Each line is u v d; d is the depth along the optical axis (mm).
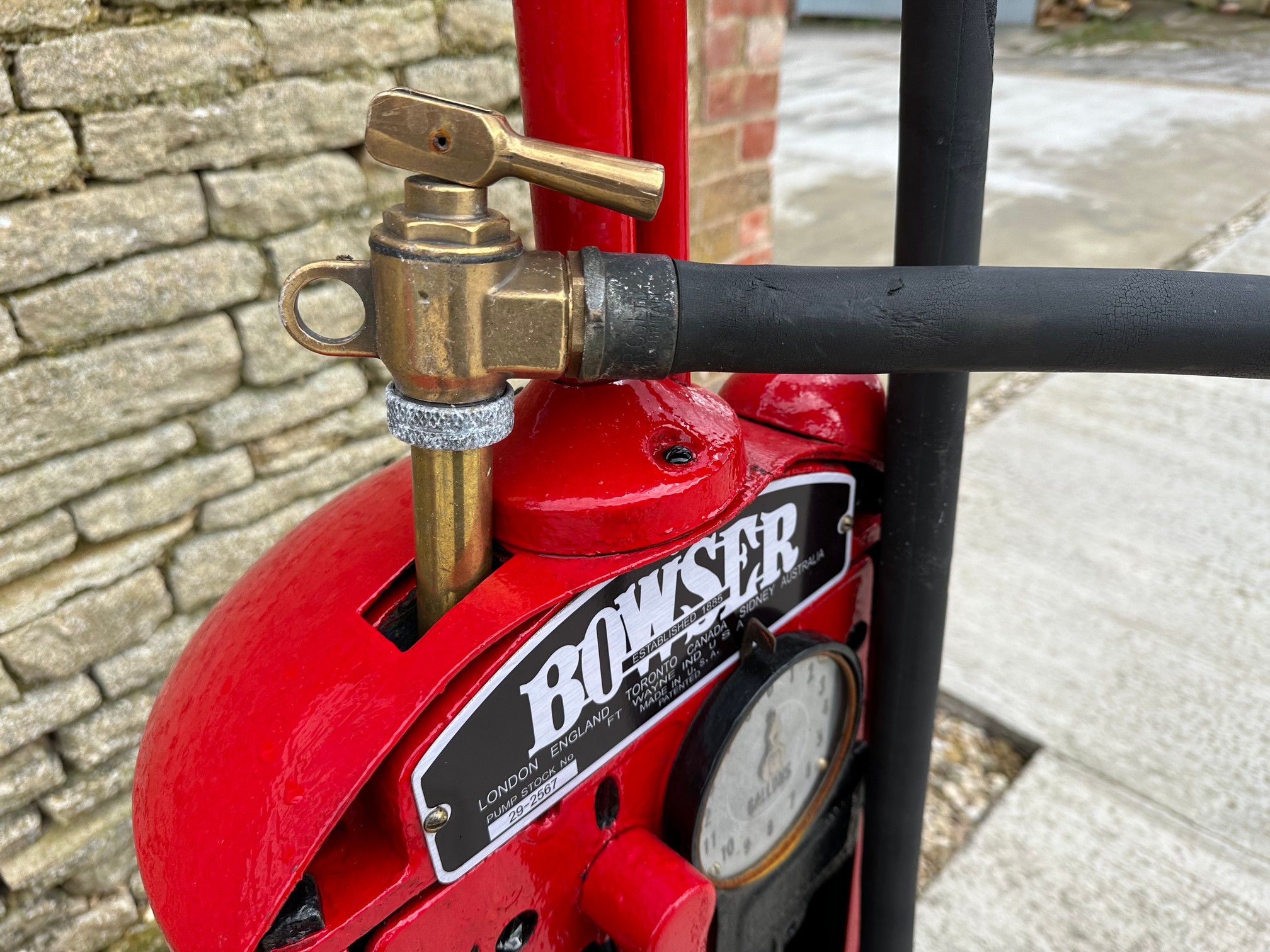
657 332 521
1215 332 538
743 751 753
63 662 1426
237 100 1397
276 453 1611
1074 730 1939
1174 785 1817
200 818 561
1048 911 1604
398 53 1559
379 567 636
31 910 1488
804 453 748
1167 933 1563
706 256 2311
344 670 572
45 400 1319
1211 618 2238
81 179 1293
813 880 905
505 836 611
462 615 574
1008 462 2891
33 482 1336
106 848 1531
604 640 629
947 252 692
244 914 525
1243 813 1762
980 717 1990
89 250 1313
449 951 604
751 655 734
